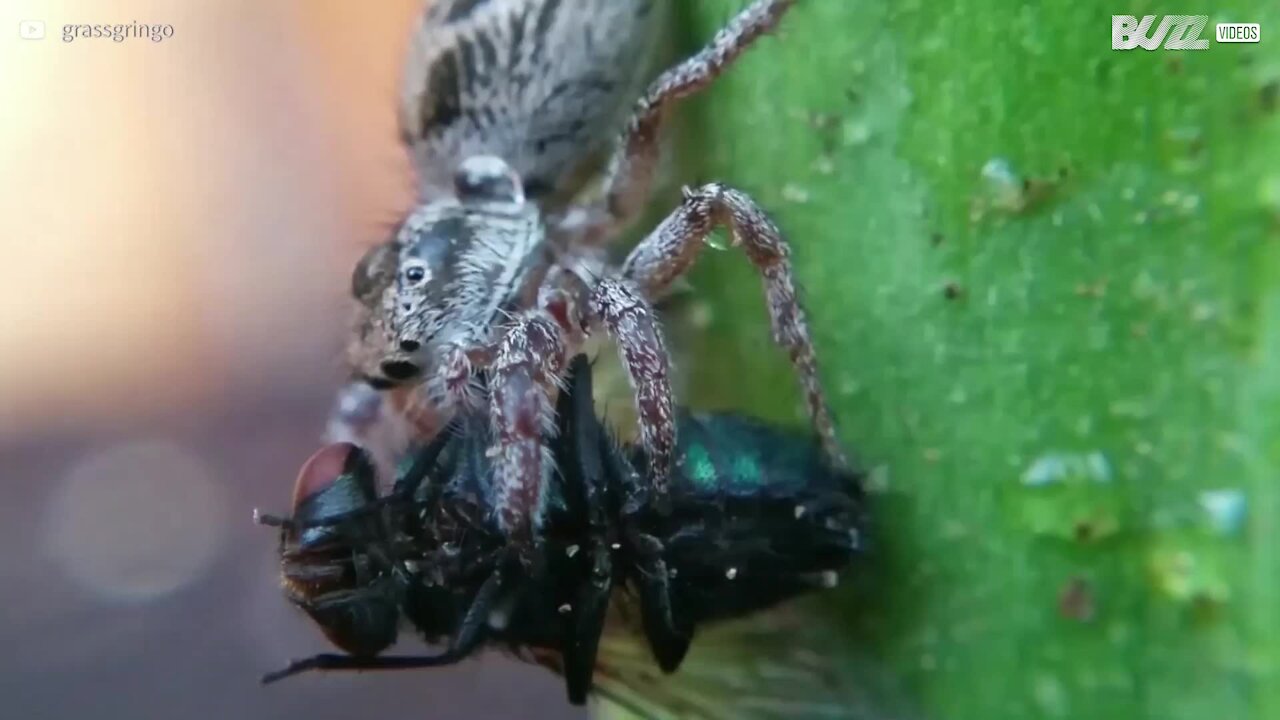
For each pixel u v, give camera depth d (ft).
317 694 0.17
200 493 0.21
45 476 0.22
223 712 0.17
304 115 0.22
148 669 0.18
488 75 0.15
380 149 0.19
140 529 0.20
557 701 0.17
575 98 0.15
